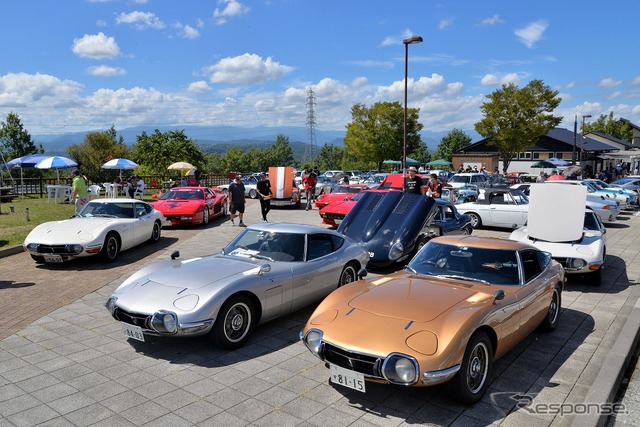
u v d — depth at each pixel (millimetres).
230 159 101312
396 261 9172
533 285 5148
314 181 22109
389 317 4074
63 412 3900
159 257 10500
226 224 16609
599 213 16562
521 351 5324
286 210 22094
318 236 6754
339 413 3893
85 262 9945
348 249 7129
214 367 4789
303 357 5066
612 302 7387
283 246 6398
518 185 21375
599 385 4172
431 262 5453
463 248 5496
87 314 6523
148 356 5066
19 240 11898
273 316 5750
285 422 3754
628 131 85312
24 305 6934
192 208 15250
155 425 3707
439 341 3729
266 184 15867
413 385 3588
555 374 4711
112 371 4691
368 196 10734
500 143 40156
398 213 9867
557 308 6059
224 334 5090
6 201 22609
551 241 8633
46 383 4422
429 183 16406
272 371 4703
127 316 5059
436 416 3854
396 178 15008
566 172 25375
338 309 4391
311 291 6246
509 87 39438
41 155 27484
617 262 10438
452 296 4449
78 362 4906
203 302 4910
